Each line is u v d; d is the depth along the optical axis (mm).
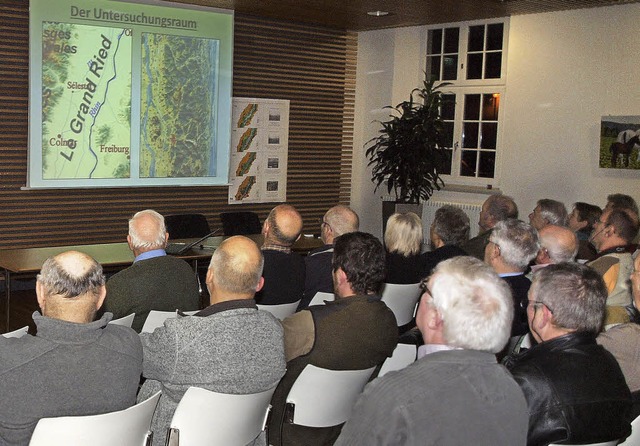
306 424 2732
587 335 2059
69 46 7324
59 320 2033
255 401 2363
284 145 9367
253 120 8992
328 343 2617
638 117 7527
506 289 1655
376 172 9266
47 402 1992
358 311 2656
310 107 9609
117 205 7969
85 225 7762
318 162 9812
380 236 10266
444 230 4441
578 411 1960
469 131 9398
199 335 2271
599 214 5250
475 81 9242
